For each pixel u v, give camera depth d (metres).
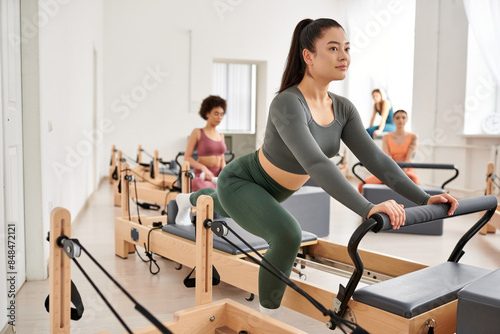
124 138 8.16
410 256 3.14
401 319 1.29
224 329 1.69
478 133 6.00
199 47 8.34
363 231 1.25
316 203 3.63
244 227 1.73
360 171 8.46
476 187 5.96
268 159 1.67
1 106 1.94
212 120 4.10
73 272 2.73
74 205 4.16
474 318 1.17
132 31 8.04
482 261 3.02
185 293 2.38
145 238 2.76
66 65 3.67
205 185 3.90
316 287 1.65
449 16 6.24
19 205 2.39
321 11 8.80
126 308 2.17
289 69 1.65
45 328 1.93
